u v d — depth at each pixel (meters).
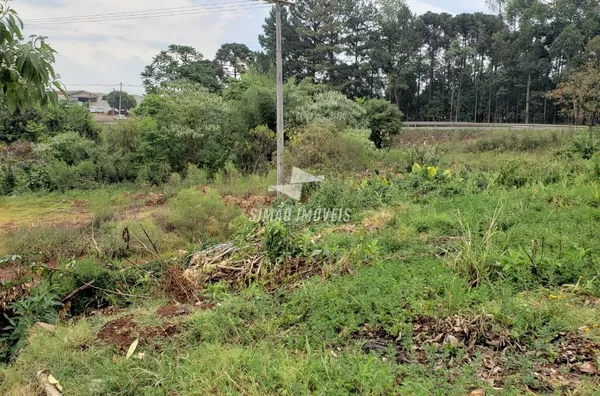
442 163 10.50
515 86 36.62
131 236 6.84
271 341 3.07
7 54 1.86
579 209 5.48
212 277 4.86
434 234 5.27
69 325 3.75
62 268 4.77
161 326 3.46
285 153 10.93
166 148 14.93
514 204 6.04
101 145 16.30
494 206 6.11
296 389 2.43
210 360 2.80
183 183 12.68
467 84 41.41
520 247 4.07
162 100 15.82
